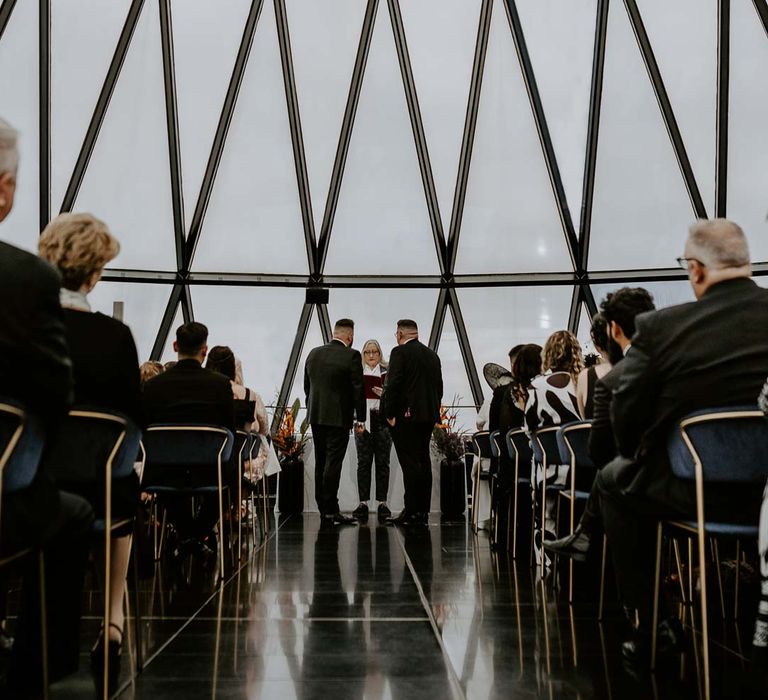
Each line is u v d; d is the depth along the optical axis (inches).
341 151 528.4
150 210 524.7
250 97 512.1
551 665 109.0
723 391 100.3
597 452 135.4
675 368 102.6
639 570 115.6
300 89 514.3
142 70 478.9
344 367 331.3
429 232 562.6
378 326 581.6
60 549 91.0
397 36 496.7
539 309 571.5
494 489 272.7
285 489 389.1
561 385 195.9
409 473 333.1
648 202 533.0
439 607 153.2
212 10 480.7
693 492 102.5
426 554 235.5
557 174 531.8
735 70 477.4
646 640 112.9
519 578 189.6
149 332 561.0
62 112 469.1
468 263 564.7
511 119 525.0
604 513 121.0
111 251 109.4
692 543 161.2
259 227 552.1
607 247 549.6
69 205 488.1
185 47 487.5
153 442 190.2
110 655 109.7
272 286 563.2
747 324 101.7
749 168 499.2
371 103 524.4
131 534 116.1
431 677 102.3
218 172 532.4
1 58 435.2
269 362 580.4
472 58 510.3
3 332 69.6
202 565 212.8
